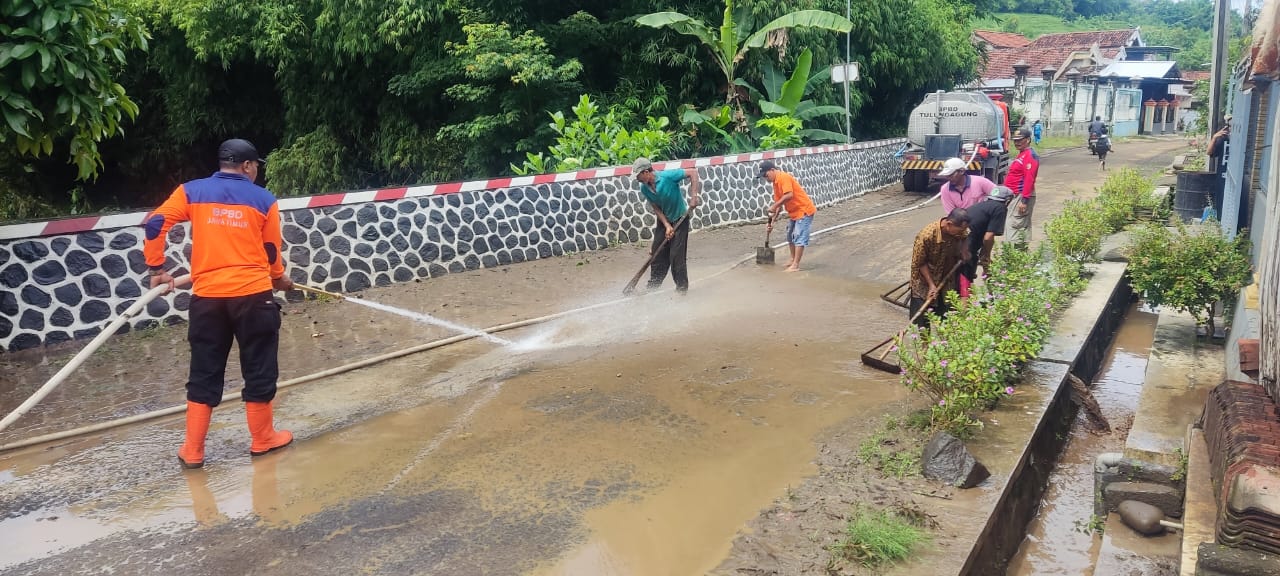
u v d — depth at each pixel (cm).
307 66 1911
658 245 803
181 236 732
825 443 451
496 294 840
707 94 1834
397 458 442
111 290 698
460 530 362
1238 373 516
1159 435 466
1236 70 1027
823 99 1953
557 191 1053
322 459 444
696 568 328
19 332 648
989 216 641
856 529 343
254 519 378
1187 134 3844
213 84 2088
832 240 1171
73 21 599
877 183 1875
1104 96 3997
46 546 358
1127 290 916
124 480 423
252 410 445
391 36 1591
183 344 669
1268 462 326
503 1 1647
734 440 458
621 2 1770
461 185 945
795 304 787
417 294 838
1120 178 1284
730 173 1334
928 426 463
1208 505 357
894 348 572
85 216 686
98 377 590
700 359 612
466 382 569
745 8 1722
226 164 435
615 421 489
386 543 353
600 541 350
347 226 845
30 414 518
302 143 1980
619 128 1419
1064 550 428
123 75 2211
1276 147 426
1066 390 575
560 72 1588
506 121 1623
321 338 686
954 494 388
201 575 332
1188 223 1134
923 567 322
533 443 458
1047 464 511
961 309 530
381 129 1938
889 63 2203
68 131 723
